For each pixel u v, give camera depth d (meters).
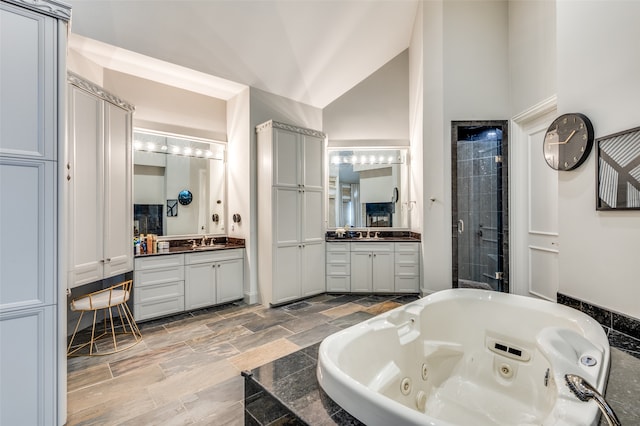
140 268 3.08
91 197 2.61
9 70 1.46
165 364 2.31
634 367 1.32
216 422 1.67
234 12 2.91
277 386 1.24
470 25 3.51
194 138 3.90
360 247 4.14
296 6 3.11
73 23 2.49
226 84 3.68
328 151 4.65
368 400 1.02
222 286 3.64
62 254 1.60
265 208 3.68
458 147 3.72
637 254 1.62
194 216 3.96
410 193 4.57
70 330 2.87
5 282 1.45
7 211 1.46
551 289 2.89
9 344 1.46
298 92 4.15
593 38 1.86
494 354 2.12
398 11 3.83
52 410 1.55
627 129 1.65
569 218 2.05
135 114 3.44
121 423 1.66
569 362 1.32
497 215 3.53
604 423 0.95
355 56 4.09
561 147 2.08
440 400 1.97
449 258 3.59
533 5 2.98
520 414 1.79
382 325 1.81
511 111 3.36
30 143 1.50
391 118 4.59
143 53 2.91
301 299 3.91
